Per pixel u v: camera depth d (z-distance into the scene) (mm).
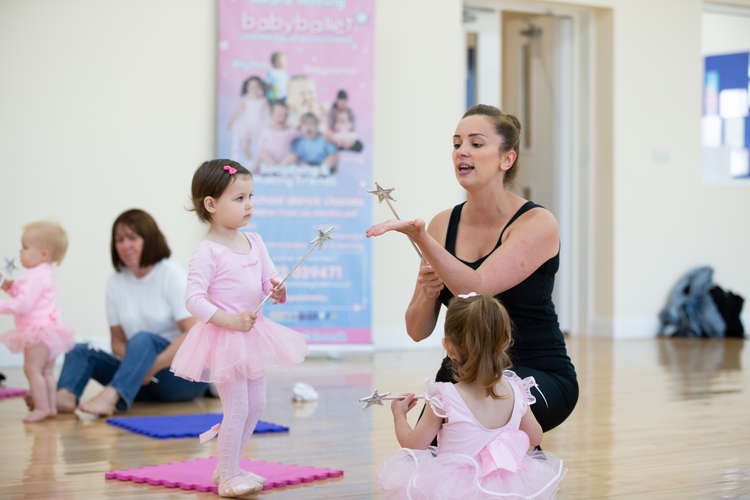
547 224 2443
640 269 7691
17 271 5660
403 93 6695
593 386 4754
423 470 2127
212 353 2457
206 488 2529
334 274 6188
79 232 5848
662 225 7785
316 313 6160
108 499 2445
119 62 5957
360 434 3424
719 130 8227
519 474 2145
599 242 7703
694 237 7922
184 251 6102
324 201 6184
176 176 6090
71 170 5840
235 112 6074
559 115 7848
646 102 7699
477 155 2455
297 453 3072
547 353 2479
